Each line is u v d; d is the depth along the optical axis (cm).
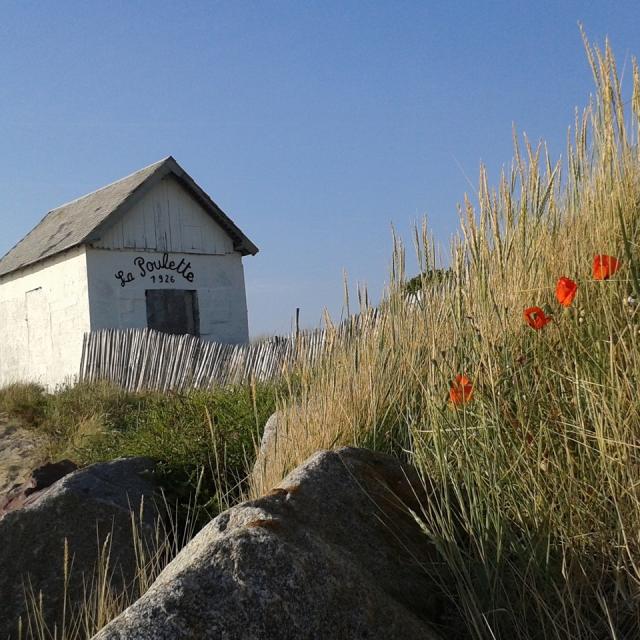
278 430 531
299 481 327
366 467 346
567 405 318
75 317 1727
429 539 327
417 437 383
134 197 1725
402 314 513
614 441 284
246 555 239
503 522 297
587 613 275
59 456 957
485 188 405
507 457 309
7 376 1992
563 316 340
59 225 1986
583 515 289
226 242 1895
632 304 318
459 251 435
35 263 1855
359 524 318
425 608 297
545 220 405
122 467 594
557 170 407
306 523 308
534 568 284
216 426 670
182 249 1820
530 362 341
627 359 303
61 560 498
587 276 354
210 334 1848
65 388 1445
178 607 226
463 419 336
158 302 1786
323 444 462
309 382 575
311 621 235
